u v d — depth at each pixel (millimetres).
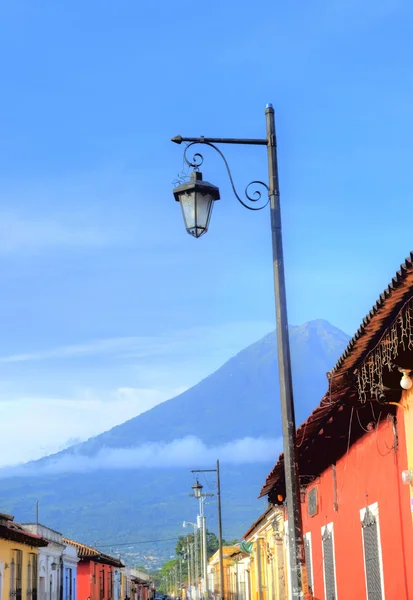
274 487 19984
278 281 9125
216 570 79375
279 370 8898
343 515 14820
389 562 11266
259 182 9617
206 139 9562
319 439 14055
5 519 28797
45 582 38312
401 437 10453
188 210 9602
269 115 9633
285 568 27219
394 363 9148
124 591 75562
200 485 47531
